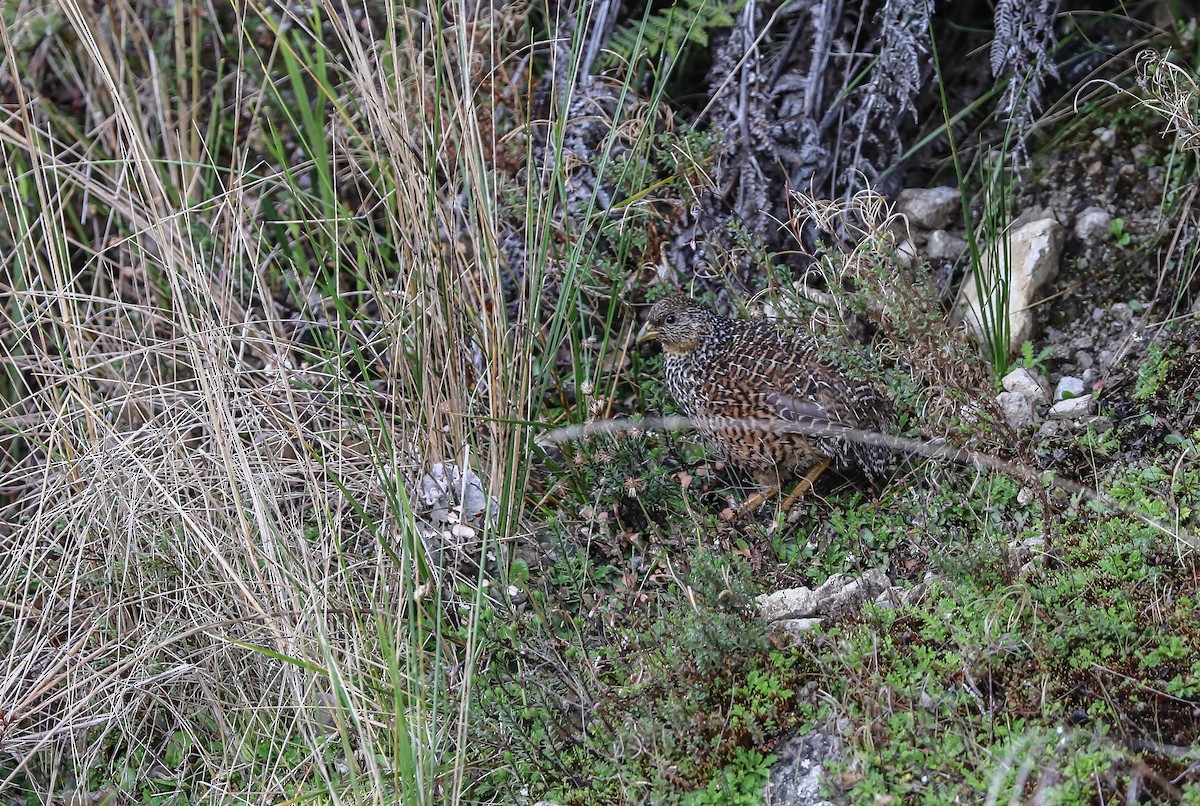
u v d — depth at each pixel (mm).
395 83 8969
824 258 8984
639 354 9750
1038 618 6512
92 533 8391
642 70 10195
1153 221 9391
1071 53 10352
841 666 6535
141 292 10266
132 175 9445
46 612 7988
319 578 7910
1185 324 8703
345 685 6969
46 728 8023
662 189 9719
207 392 7770
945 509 7766
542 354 9234
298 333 9672
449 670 7430
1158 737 5855
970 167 10125
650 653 6965
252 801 7238
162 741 8016
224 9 11227
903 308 7359
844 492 8445
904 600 7098
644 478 8422
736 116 9820
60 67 11312
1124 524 7145
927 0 9672
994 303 9156
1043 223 9438
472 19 10031
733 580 6938
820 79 10031
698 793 6152
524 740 6668
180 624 7980
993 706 6137
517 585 7902
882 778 5898
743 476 8844
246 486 8055
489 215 8172
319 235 10086
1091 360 8891
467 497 8289
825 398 8102
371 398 8289
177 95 10883
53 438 8680
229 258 9594
